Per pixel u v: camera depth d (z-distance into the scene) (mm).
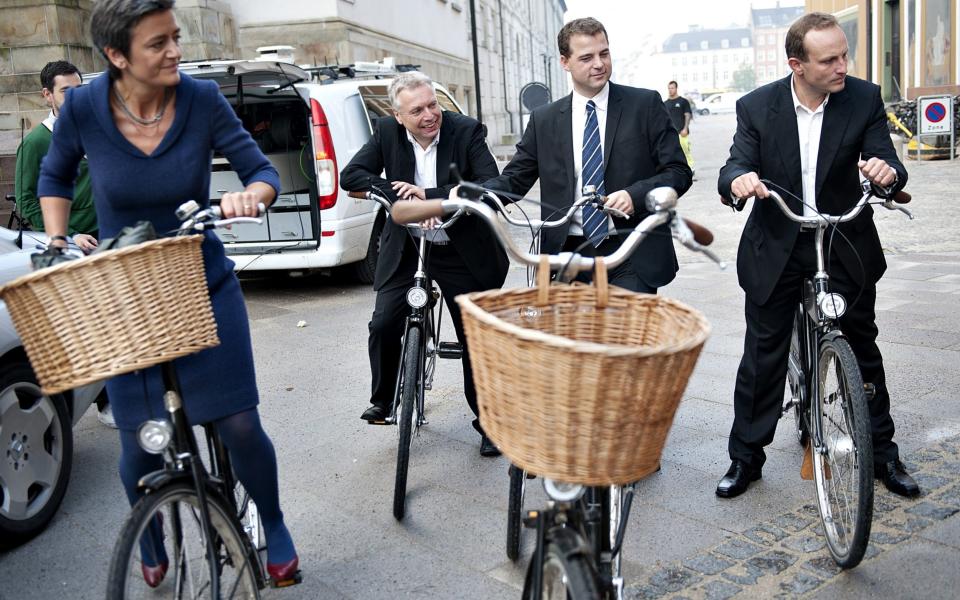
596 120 3951
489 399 2037
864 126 3529
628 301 2338
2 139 11891
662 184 3750
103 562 3518
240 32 16031
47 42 12844
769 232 3676
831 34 3369
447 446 4613
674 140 3916
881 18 27156
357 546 3574
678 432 4598
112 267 2193
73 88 2729
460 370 6000
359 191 4223
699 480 4020
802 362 3730
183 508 2588
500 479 4176
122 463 2820
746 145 3646
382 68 10625
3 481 3580
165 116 2719
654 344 2281
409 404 3738
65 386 2205
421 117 4074
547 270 2316
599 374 1825
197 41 14484
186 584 2602
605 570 2477
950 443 4180
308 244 8430
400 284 4258
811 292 3623
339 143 8289
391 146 4262
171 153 2713
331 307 8109
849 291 3646
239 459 2889
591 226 3916
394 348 4328
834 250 3592
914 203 12148
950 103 16984
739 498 3816
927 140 17625
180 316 2311
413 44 22156
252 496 2984
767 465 4156
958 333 5961
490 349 1978
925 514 3520
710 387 5266
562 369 1846
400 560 3443
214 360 2738
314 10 15969
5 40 12867
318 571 3385
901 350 5648
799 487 3896
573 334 2377
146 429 2412
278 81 7973
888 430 3740
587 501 2469
